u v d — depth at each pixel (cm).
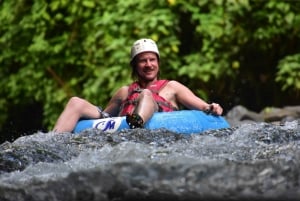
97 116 1664
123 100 1772
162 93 1730
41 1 2525
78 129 1603
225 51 2470
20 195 872
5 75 2647
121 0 2423
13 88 2566
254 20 2484
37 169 1001
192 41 2534
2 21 2620
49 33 2548
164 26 2392
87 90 2422
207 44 2447
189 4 2442
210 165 853
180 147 1092
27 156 1091
